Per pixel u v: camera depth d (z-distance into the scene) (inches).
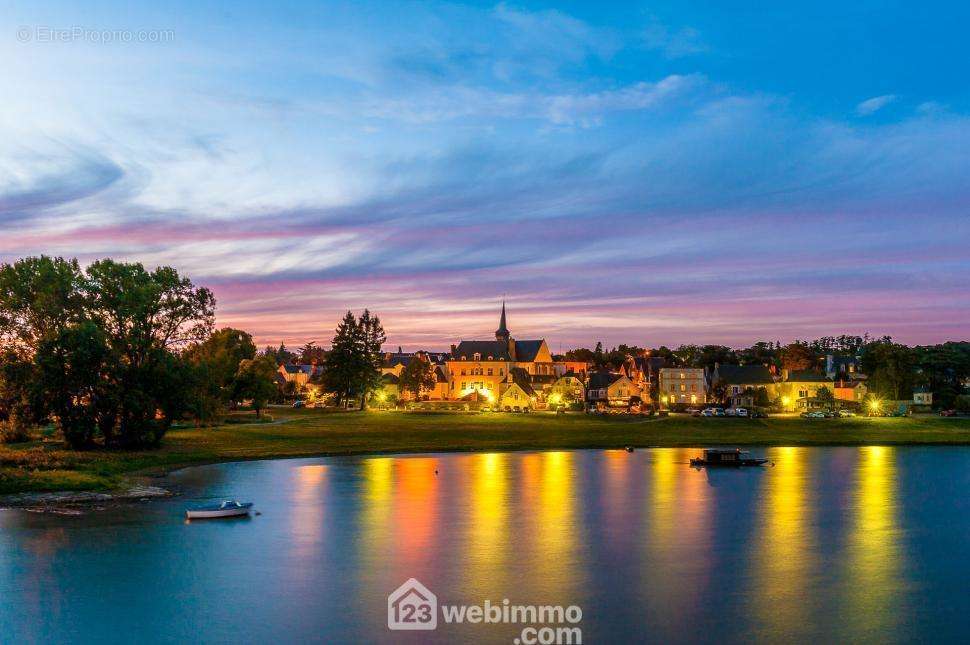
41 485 3341.5
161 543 2501.2
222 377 6501.0
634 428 6579.7
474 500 3344.0
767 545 2539.4
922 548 2516.0
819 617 1843.0
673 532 2723.9
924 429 6722.4
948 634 1740.9
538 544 2527.1
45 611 1867.6
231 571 2196.1
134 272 4896.7
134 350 4751.5
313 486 3698.3
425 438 5831.7
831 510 3171.8
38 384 4308.6
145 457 4399.6
